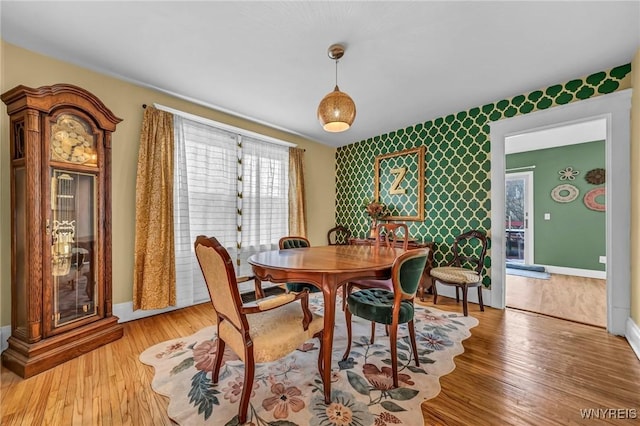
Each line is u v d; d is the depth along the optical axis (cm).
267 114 343
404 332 234
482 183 317
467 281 273
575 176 471
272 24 180
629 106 225
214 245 134
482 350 202
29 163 173
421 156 371
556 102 265
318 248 263
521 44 201
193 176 305
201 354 196
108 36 194
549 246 495
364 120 364
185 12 170
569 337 224
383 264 171
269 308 139
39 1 159
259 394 151
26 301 175
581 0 158
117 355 193
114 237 253
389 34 190
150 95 276
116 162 254
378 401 146
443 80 257
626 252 224
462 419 133
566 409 140
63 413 136
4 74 197
